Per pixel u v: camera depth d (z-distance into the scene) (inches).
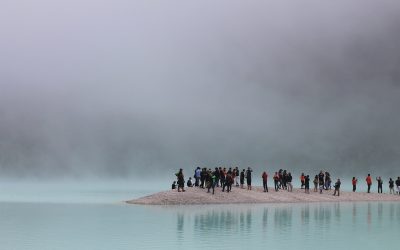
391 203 2637.8
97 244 971.3
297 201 2600.9
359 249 937.5
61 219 1473.9
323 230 1256.8
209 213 1716.3
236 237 1095.6
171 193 2354.8
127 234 1127.0
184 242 1011.3
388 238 1104.8
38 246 938.7
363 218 1625.2
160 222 1392.7
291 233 1183.6
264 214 1715.1
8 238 1047.6
